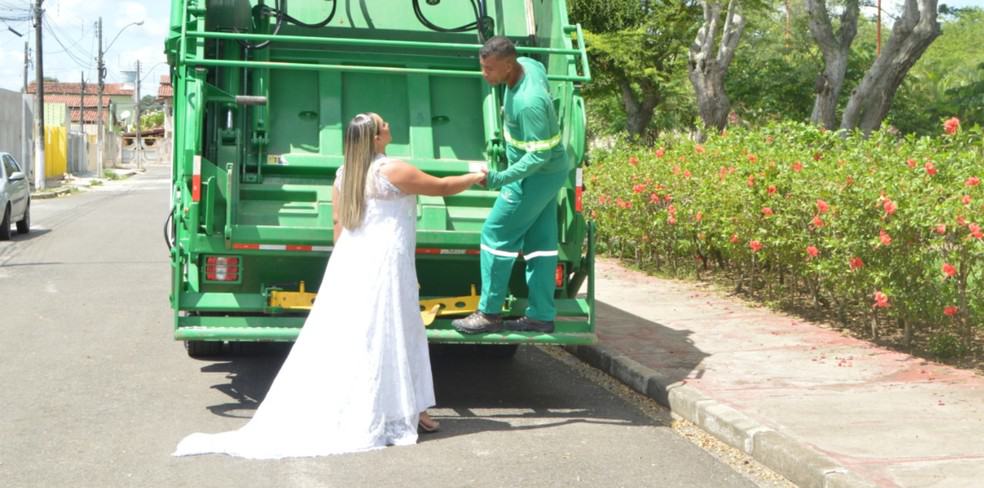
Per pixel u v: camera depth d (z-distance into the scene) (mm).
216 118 7188
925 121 23766
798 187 9438
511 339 6891
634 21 27281
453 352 9203
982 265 7855
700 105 18266
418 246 6926
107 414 6758
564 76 7199
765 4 18109
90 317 10586
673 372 7711
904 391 7082
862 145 9445
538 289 6945
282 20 7863
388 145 7555
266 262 6930
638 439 6387
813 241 9523
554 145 6473
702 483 5508
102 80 55594
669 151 13641
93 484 5301
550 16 7992
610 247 15922
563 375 8391
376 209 6090
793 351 8516
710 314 10461
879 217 8305
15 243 18547
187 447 5855
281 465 5660
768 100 25672
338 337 6020
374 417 6039
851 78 25344
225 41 7516
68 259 15977
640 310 10750
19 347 8953
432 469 5633
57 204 30469
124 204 30812
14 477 5398
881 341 8914
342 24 8000
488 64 6527
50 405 6961
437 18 8188
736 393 7043
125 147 82250
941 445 5777
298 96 7668
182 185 6824
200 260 6871
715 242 11875
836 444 5809
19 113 42000
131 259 16062
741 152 11609
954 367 7859
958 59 31734
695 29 25469
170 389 7512
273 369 8242
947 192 7883
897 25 14000
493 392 7711
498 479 5484
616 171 14625
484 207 7422
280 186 7207
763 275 11734
